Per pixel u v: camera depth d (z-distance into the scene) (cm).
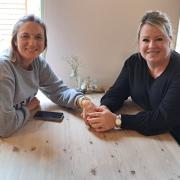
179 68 130
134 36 178
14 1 174
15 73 127
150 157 105
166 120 123
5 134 115
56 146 110
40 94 166
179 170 97
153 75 141
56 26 172
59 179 90
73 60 180
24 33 127
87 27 174
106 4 170
